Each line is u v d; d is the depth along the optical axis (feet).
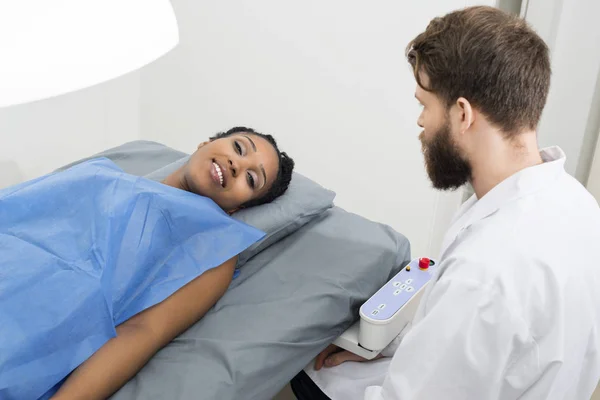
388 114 6.84
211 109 7.94
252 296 4.09
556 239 2.61
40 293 3.28
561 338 2.47
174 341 3.74
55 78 1.37
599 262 2.71
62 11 1.36
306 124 7.39
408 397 2.67
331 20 6.76
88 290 3.37
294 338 3.76
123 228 3.79
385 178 7.14
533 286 2.48
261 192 4.69
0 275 3.26
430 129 2.92
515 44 2.63
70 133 7.16
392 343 4.04
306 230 4.80
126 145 6.00
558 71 6.27
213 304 4.04
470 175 2.99
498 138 2.78
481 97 2.67
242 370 3.48
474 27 2.68
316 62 7.03
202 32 7.57
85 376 3.24
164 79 8.05
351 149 7.23
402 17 6.39
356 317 4.26
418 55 2.90
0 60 1.27
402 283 4.14
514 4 6.75
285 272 4.30
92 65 1.44
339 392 3.92
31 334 3.13
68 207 3.83
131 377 3.48
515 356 2.53
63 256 3.52
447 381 2.59
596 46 5.99
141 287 3.71
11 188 4.06
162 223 3.95
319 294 4.02
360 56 6.75
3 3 1.26
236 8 7.24
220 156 4.55
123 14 1.53
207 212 4.13
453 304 2.53
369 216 7.46
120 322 3.58
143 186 4.06
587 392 2.89
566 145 6.54
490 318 2.47
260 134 4.98
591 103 6.25
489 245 2.60
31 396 3.11
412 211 7.14
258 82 7.48
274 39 7.17
